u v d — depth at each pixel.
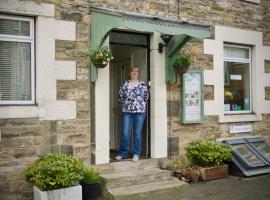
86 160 6.50
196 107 7.82
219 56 8.29
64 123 6.32
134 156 7.05
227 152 7.52
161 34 7.32
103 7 6.70
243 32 8.72
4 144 5.79
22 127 5.93
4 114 5.77
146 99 7.12
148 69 7.44
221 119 8.22
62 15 6.35
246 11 8.82
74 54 6.45
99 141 6.62
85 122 6.52
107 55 6.32
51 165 5.44
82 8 6.54
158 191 6.26
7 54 6.04
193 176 7.11
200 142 7.68
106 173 6.59
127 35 7.24
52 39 6.24
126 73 7.96
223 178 7.48
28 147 5.98
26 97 6.17
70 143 6.36
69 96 6.38
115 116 8.16
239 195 6.35
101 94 6.66
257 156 8.02
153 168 7.09
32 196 5.98
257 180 7.37
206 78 8.06
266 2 9.23
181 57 7.29
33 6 6.05
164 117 7.41
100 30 6.38
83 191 5.90
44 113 6.10
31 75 6.18
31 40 6.18
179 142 7.61
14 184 5.86
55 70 6.27
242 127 8.61
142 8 7.20
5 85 6.02
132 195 5.99
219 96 8.25
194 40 7.90
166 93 7.46
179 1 7.69
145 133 7.49
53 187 5.40
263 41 9.14
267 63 9.21
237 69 8.84
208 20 8.14
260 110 8.98
